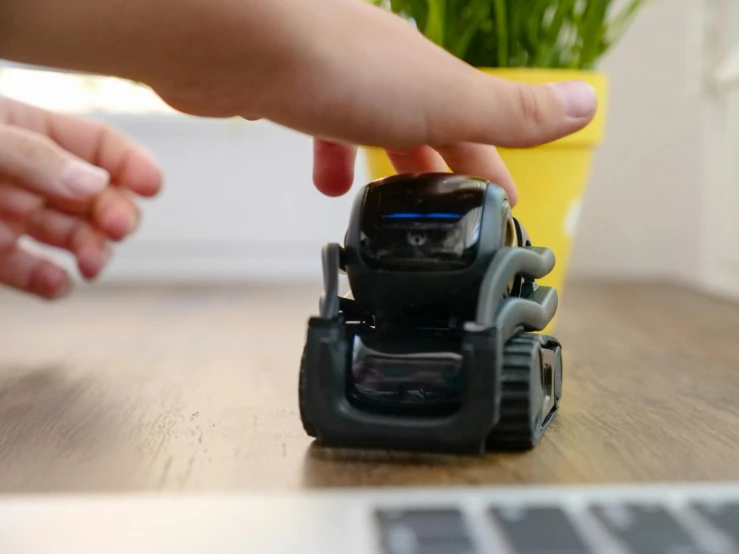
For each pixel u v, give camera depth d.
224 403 0.33
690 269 0.71
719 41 0.65
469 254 0.26
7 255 0.45
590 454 0.27
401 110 0.27
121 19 0.25
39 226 0.46
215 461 0.27
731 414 0.31
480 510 0.22
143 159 0.47
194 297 0.65
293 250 0.77
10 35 0.25
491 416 0.26
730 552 0.20
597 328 0.49
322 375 0.27
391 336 0.28
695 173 0.70
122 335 0.48
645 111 0.71
